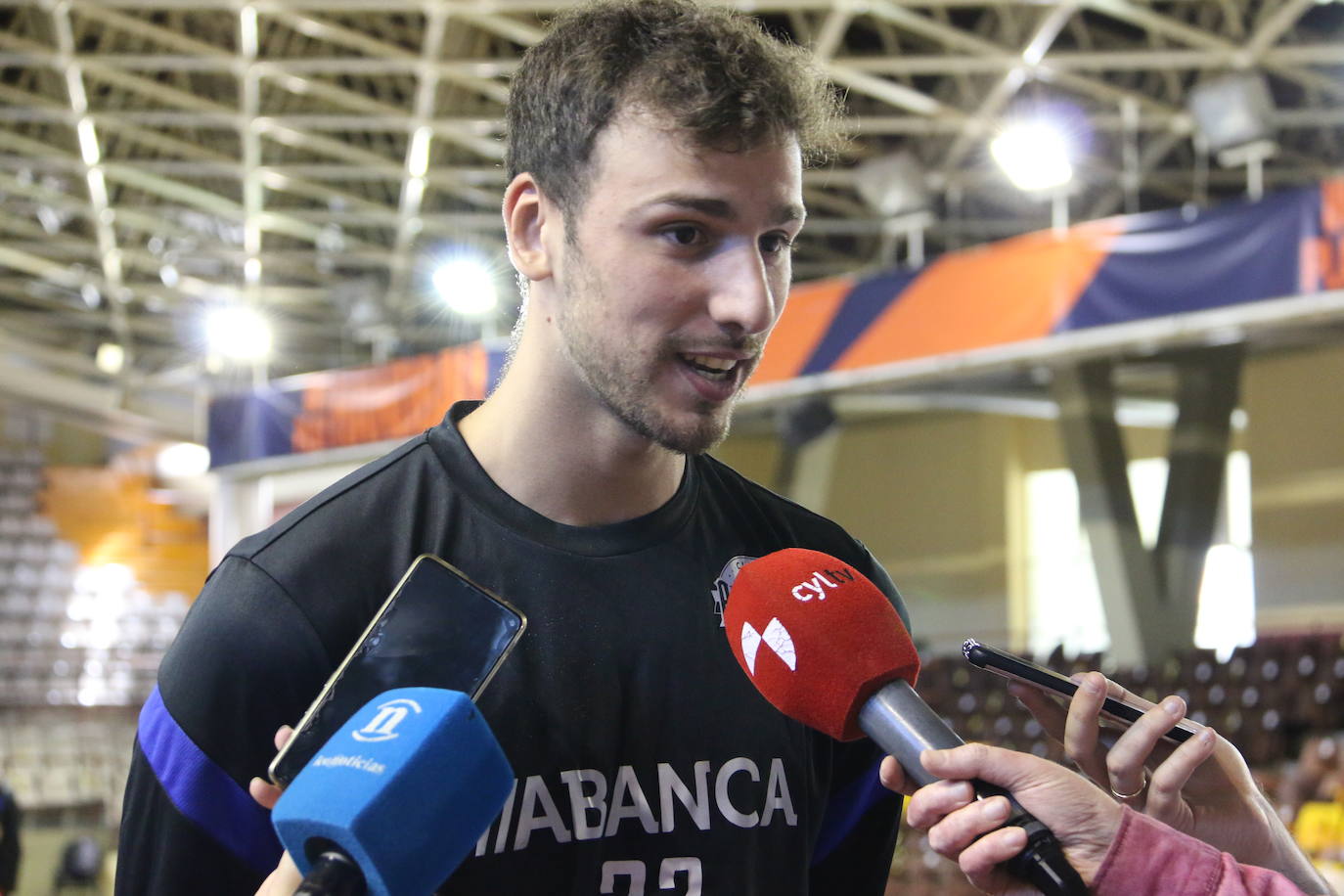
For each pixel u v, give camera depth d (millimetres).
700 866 1155
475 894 1097
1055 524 14117
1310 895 1176
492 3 8812
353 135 12008
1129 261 8094
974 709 9508
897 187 10977
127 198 13008
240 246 13836
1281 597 12609
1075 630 13773
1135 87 10680
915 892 7590
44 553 16641
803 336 9594
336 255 13633
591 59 1100
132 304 15641
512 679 1143
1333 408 12477
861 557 1422
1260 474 12883
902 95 10109
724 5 1150
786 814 1205
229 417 12641
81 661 15883
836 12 8961
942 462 14711
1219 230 7754
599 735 1154
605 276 1085
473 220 12820
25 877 11297
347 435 11898
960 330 8805
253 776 1103
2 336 16422
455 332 15391
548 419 1189
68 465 18281
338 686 1012
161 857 1092
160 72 10875
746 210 1063
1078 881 924
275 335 16109
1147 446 13781
